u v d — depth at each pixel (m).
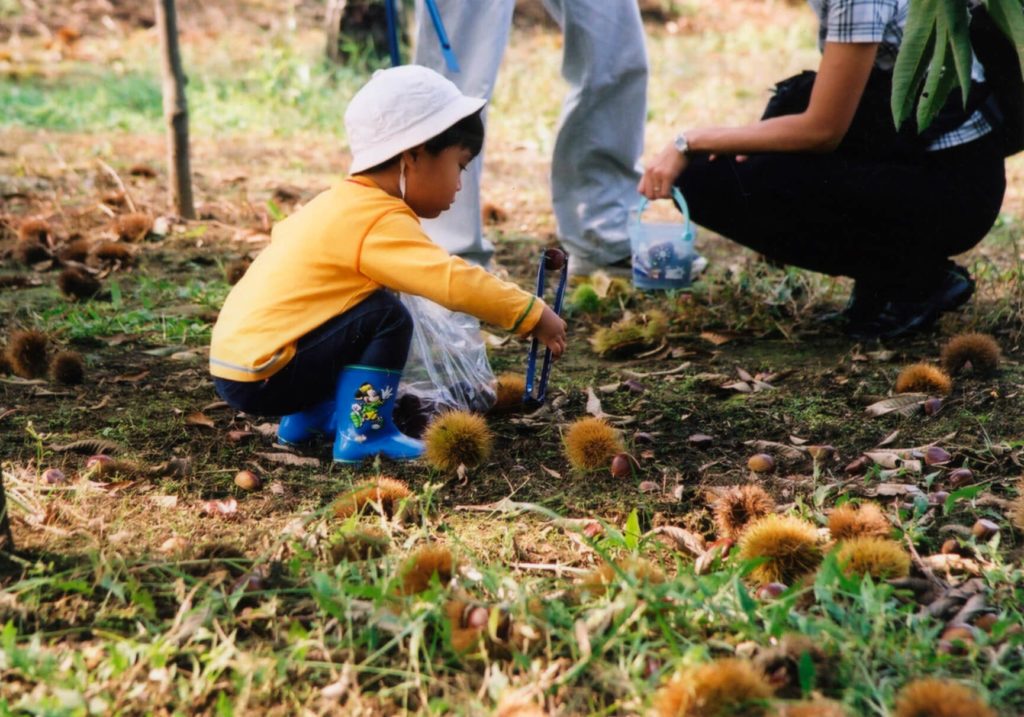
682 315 4.52
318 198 3.16
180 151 6.15
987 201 4.02
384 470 3.13
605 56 4.75
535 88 11.05
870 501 2.92
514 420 3.52
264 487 3.02
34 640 2.12
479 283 3.01
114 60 12.02
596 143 4.95
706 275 5.10
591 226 5.09
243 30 13.80
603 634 2.19
